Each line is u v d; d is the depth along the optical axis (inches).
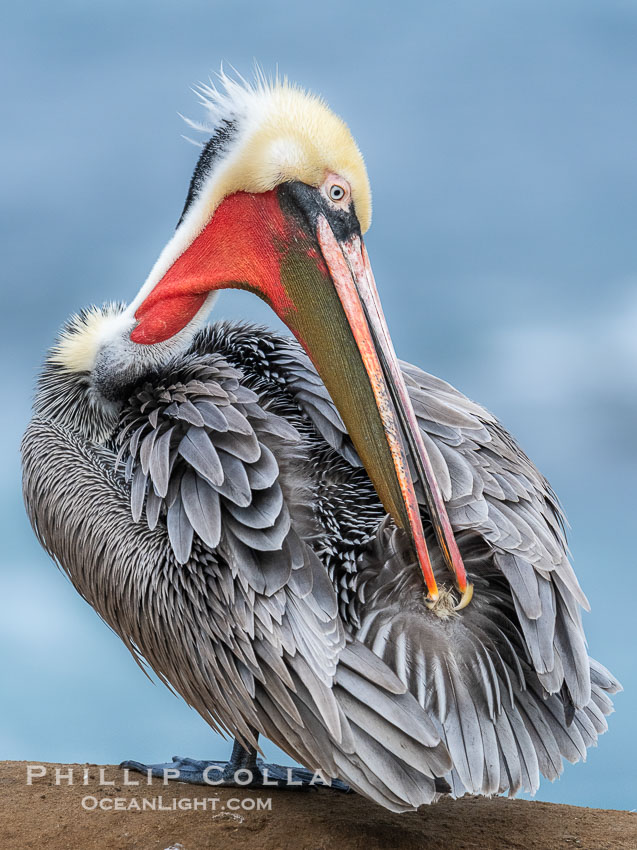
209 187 391.9
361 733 311.3
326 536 348.5
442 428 376.8
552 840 339.6
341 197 373.1
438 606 334.0
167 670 375.2
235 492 340.5
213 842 332.2
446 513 337.7
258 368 414.9
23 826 343.3
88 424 413.7
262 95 388.5
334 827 344.8
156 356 410.6
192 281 402.6
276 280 388.2
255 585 330.6
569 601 340.5
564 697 336.2
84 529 386.3
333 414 381.1
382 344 364.8
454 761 313.1
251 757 395.5
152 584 363.3
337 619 325.1
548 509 384.2
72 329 427.5
